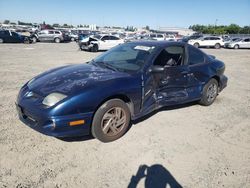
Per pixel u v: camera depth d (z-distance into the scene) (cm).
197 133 416
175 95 462
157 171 307
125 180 287
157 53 429
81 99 322
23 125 408
